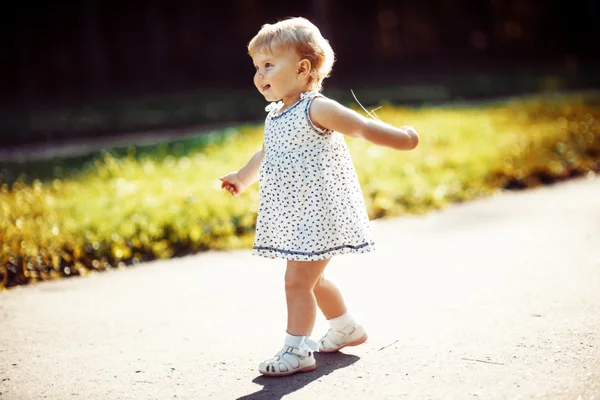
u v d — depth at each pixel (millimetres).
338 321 4305
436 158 10891
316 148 4035
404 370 3961
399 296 5461
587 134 12688
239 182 4488
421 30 40594
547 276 5617
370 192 8914
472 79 29234
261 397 3715
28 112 25297
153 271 6656
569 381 3619
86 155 13781
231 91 30484
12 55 32031
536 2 41562
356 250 4051
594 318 4574
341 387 3785
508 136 12852
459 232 7477
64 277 6578
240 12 36344
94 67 32156
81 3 32625
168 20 34969
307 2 37344
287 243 4070
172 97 28766
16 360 4500
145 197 8773
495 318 4746
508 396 3498
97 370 4266
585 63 34688
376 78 33031
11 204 8602
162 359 4391
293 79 4133
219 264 6789
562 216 7746
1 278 6371
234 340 4684
